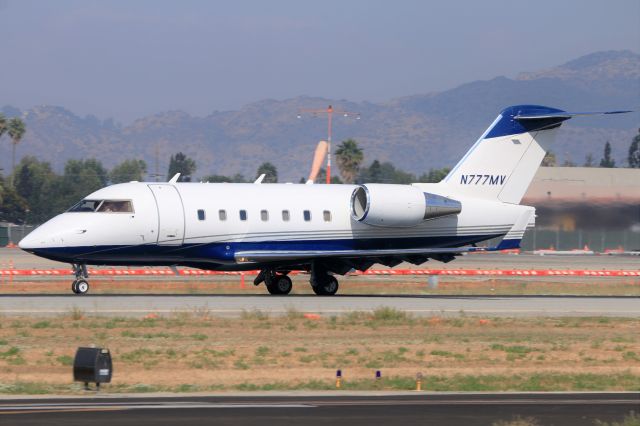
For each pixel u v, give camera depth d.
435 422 52.06
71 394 60.12
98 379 61.34
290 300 118.00
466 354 80.19
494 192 135.62
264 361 74.56
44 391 60.91
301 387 64.62
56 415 52.03
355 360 76.12
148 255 122.06
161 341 82.19
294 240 128.00
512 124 135.62
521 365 76.44
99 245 118.94
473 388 65.06
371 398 60.06
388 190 129.38
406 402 58.56
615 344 87.12
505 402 59.12
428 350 81.44
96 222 118.88
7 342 79.75
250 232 125.69
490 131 135.38
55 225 118.69
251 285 148.50
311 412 54.28
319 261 129.25
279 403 57.44
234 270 127.56
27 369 69.69
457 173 134.50
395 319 99.38
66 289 135.38
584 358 79.81
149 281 154.12
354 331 91.44
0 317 94.06
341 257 126.94
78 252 118.25
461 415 54.16
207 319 95.94
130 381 66.25
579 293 147.38
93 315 97.44
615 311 114.00
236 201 126.00
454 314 106.69
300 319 98.19
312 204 129.50
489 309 112.75
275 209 127.44
